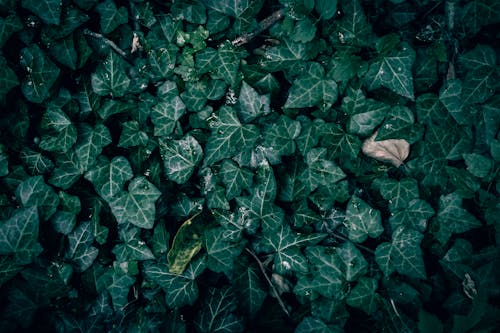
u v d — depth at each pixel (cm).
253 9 42
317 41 42
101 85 42
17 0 39
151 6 42
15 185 42
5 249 41
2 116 41
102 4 41
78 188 44
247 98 43
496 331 37
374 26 42
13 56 40
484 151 44
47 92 41
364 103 43
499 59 42
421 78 43
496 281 44
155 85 44
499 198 44
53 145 42
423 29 42
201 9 42
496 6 40
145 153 44
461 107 43
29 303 44
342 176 44
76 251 44
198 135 44
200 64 43
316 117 44
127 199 44
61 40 41
